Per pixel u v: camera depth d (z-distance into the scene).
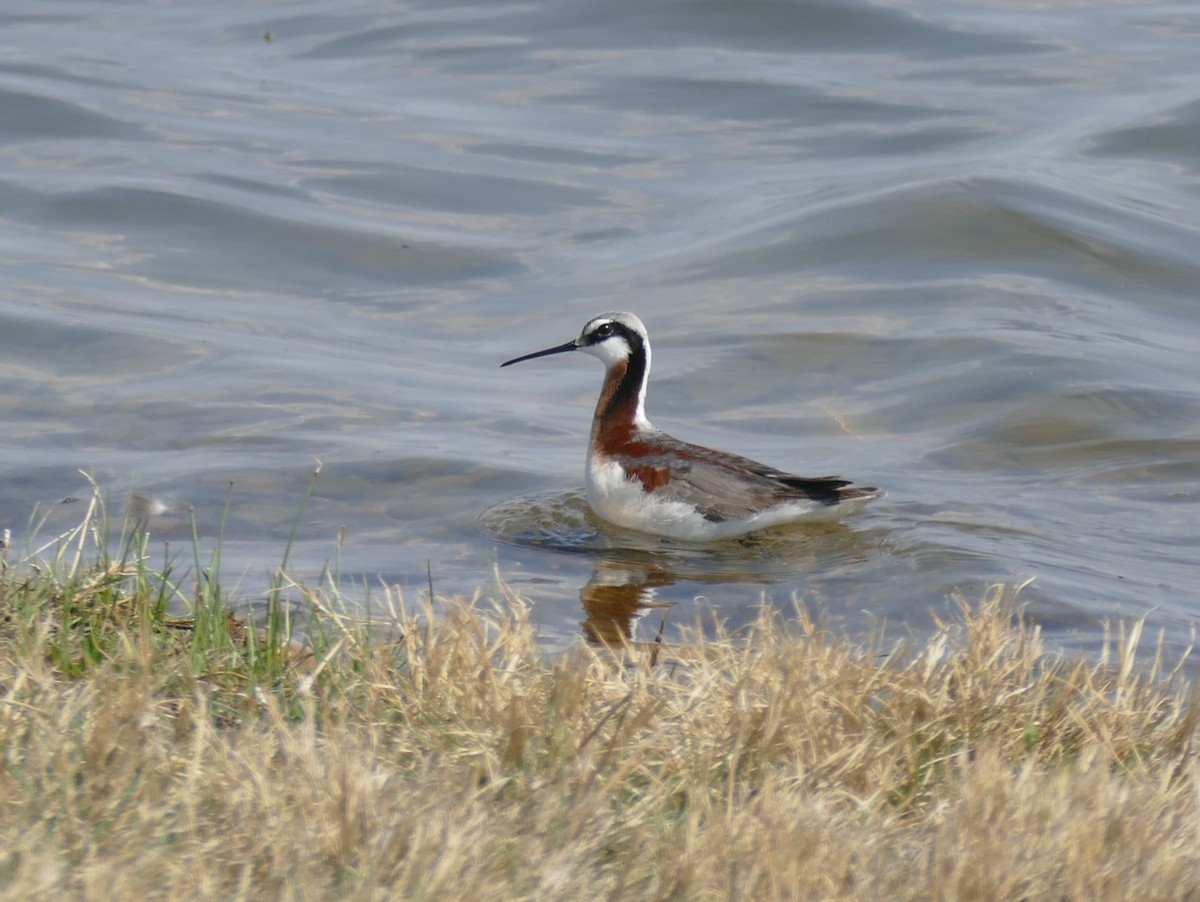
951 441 16.81
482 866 6.01
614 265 22.81
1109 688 8.85
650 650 10.06
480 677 7.98
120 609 9.23
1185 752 7.94
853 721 7.98
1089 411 17.41
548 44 33.09
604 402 14.76
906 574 12.89
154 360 18.55
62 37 33.84
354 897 5.66
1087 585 12.57
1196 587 12.71
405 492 14.78
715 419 17.72
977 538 13.78
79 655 8.32
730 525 13.91
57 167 25.78
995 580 12.60
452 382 18.64
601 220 24.70
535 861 6.11
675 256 22.97
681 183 26.06
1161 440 16.66
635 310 21.14
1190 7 35.81
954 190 24.31
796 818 6.51
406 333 20.50
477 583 12.49
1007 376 18.39
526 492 15.02
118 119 28.30
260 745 6.96
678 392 18.47
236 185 25.28
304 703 7.75
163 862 5.84
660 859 6.34
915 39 32.97
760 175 26.25
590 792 6.84
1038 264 22.39
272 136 27.86
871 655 8.61
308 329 20.28
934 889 6.10
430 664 8.20
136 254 22.61
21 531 13.06
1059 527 14.19
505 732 7.36
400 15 35.41
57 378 17.80
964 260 22.48
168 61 32.28
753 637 10.60
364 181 25.95
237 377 18.06
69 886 5.66
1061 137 27.44
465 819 6.46
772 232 23.56
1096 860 6.30
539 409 17.88
